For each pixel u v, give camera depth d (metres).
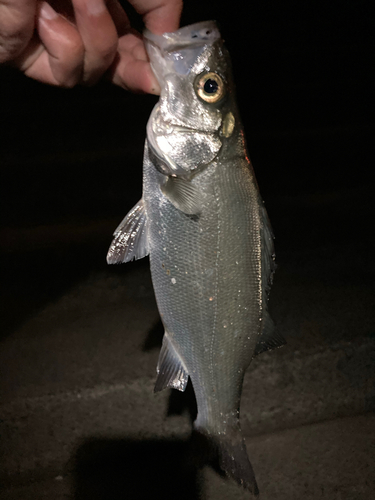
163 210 0.25
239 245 0.24
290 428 0.37
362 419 0.38
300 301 0.45
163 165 0.24
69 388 0.36
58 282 0.50
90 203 0.57
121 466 0.35
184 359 0.26
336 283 0.47
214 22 0.25
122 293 0.48
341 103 0.73
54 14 0.22
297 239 0.55
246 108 0.71
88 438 0.35
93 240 0.52
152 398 0.36
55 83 0.27
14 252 0.51
